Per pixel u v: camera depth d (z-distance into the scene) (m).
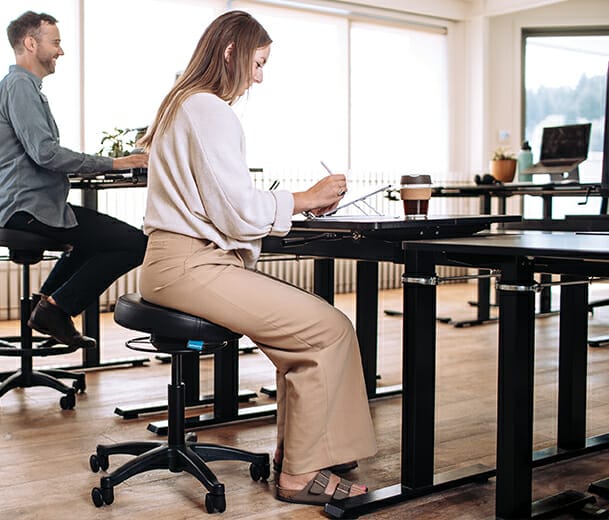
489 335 4.54
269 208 1.87
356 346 1.93
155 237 1.90
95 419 2.71
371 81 6.88
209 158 1.82
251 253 1.95
